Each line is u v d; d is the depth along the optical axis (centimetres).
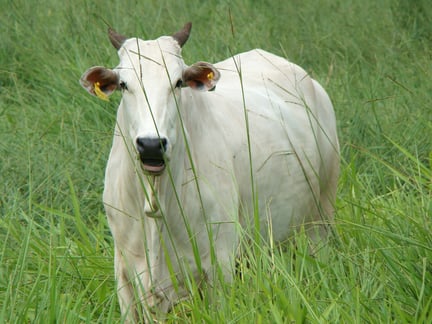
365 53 2255
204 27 2284
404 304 1149
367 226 1252
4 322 1104
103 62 2003
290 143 1361
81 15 2253
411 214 1323
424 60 2114
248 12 2373
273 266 1166
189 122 1217
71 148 1712
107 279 1278
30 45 2234
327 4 2442
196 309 1112
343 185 1598
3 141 1741
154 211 1151
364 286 1159
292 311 1069
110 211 1239
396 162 1703
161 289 1200
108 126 1769
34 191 1505
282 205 1364
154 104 1120
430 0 2416
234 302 1128
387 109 1888
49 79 2038
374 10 2438
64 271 1259
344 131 1817
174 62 1160
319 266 1212
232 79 1420
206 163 1230
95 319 1237
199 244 1218
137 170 1139
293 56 2220
